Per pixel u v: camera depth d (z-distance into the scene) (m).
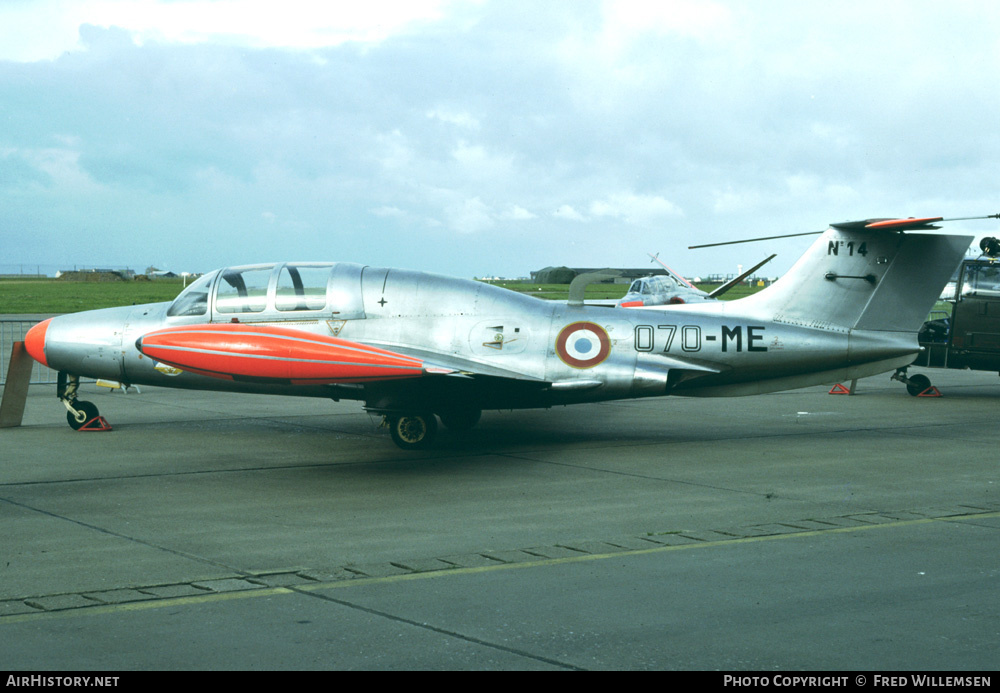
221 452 10.30
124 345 11.36
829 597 5.09
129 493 8.02
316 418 13.30
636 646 4.33
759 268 16.55
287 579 5.42
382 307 10.97
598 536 6.52
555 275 105.25
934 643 4.39
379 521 6.98
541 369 10.76
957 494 8.14
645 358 10.80
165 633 4.48
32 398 15.72
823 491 8.23
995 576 5.53
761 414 14.25
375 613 4.80
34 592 5.13
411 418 10.51
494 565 5.74
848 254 10.98
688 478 8.86
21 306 52.12
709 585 5.32
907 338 11.08
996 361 15.94
